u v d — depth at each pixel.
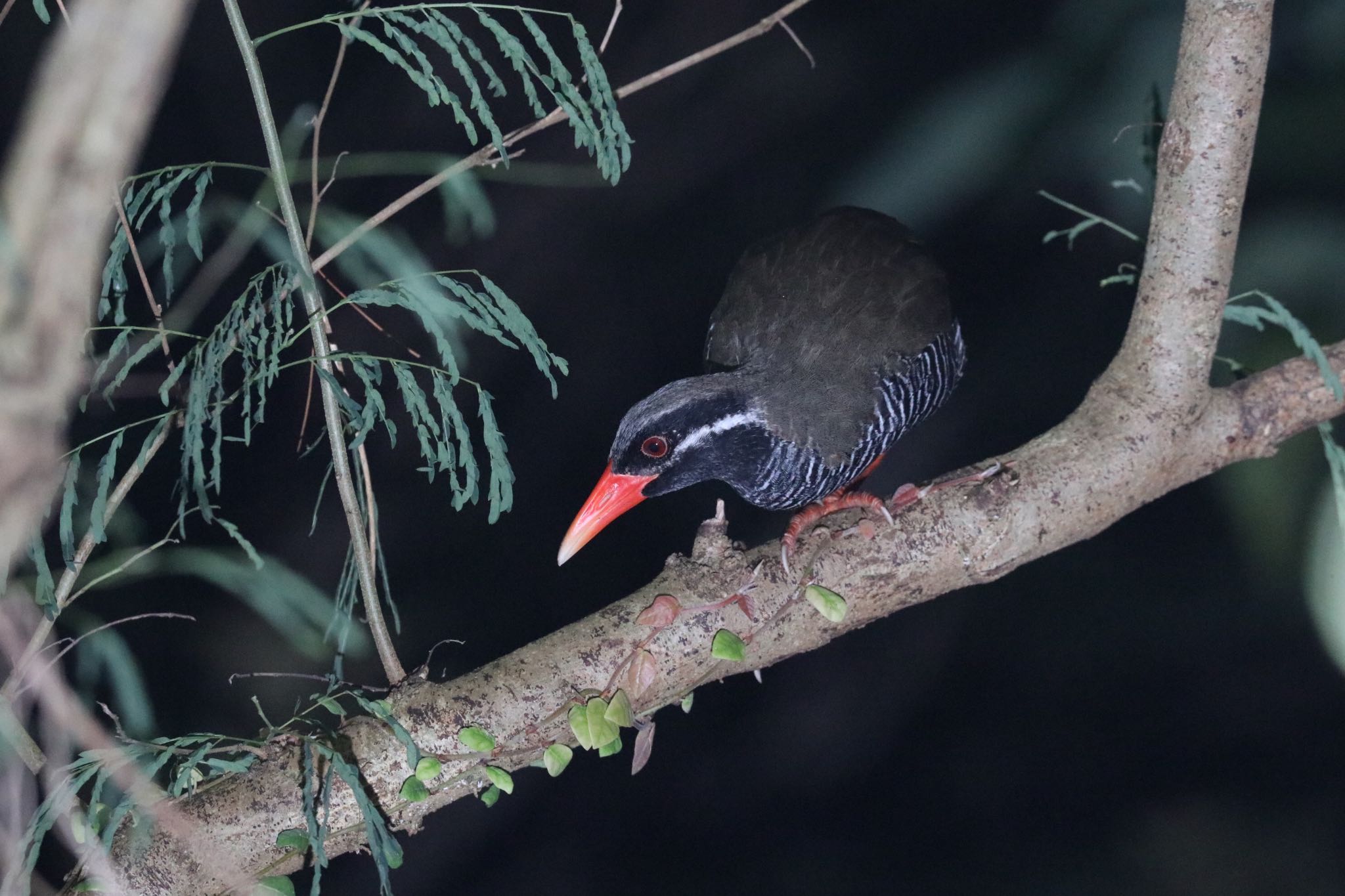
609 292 17.22
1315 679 15.76
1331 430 7.12
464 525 15.66
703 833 15.04
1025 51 11.96
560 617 15.59
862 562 6.46
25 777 5.59
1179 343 6.70
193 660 13.40
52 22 12.14
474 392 15.88
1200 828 14.87
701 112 17.41
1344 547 10.10
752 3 17.11
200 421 5.06
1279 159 11.29
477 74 15.80
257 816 5.51
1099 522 6.79
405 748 5.69
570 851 14.77
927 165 11.63
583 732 5.75
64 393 2.49
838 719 15.55
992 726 15.85
